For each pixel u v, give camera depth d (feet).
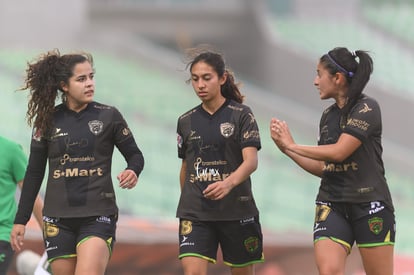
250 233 70.54
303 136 333.01
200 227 69.26
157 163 283.18
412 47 388.37
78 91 67.00
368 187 66.90
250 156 67.82
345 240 66.90
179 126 70.38
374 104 67.10
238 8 382.01
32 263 97.25
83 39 345.92
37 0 339.36
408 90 351.67
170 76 344.28
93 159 66.95
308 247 141.49
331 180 67.92
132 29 379.96
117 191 261.85
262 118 333.42
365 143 67.05
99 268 65.31
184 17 383.04
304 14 398.21
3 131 273.13
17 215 68.69
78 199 66.49
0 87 298.76
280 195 283.79
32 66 67.87
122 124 68.03
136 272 124.36
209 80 68.54
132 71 341.82
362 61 67.05
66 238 66.95
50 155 67.51
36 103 67.62
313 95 360.07
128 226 131.85
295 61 364.17
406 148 345.31
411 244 271.90
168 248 126.41
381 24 401.08
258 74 371.56
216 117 69.26
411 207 302.45
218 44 380.78
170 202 265.75
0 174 75.72
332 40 380.17
